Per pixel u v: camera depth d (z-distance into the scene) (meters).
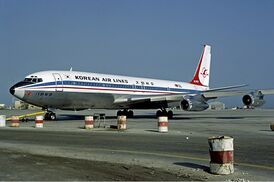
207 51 53.53
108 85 38.56
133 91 41.56
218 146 9.27
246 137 18.98
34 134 20.50
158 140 17.38
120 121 23.95
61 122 32.44
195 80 51.97
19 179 8.35
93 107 38.00
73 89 34.97
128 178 8.68
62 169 9.71
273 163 10.99
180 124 30.42
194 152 13.34
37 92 32.56
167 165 10.59
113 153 13.02
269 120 37.88
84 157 12.04
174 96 37.62
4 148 14.27
